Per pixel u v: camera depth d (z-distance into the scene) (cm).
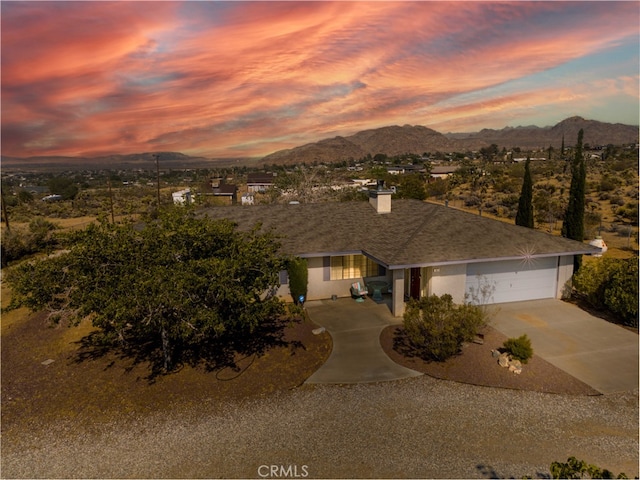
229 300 993
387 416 911
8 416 956
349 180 5222
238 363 1165
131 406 977
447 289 1513
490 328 1361
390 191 1931
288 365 1146
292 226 1777
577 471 488
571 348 1220
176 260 1002
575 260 1709
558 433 850
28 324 1523
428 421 891
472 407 938
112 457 809
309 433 860
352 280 1683
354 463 773
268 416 921
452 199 5122
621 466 757
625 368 1105
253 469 764
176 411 951
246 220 1844
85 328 1462
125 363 1187
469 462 769
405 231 1678
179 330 1011
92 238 988
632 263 1449
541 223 3456
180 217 1127
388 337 1305
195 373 1117
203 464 781
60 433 888
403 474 743
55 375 1136
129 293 912
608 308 1512
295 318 1473
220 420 912
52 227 3550
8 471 780
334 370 1112
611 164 8200
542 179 6675
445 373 1083
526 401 960
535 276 1631
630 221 3422
